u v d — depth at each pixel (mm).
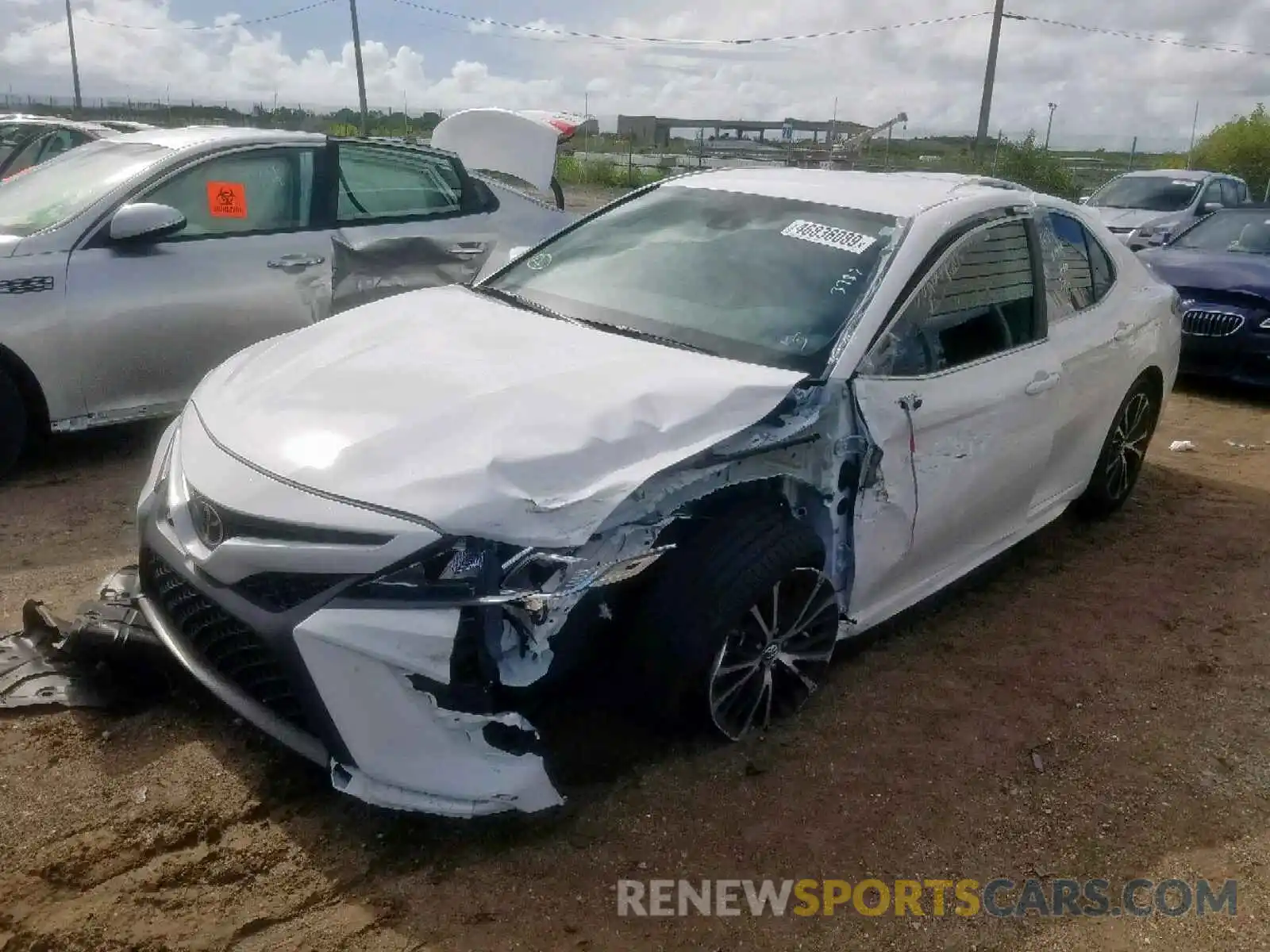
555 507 2656
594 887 2777
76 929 2516
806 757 3377
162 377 5484
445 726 2674
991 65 22406
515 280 4273
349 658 2598
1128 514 5734
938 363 3746
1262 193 34656
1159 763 3510
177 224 5328
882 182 4414
